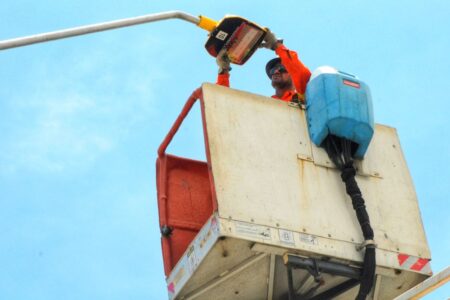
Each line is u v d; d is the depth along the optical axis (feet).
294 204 36.17
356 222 36.91
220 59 42.93
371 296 37.93
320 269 35.47
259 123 37.83
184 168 41.55
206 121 36.70
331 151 38.29
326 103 38.42
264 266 36.09
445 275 32.71
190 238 39.83
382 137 40.83
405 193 39.24
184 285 36.50
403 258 37.14
